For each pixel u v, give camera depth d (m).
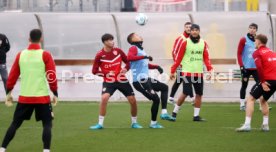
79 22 52.78
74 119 39.44
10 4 59.97
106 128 35.28
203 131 34.00
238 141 30.61
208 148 28.75
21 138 31.89
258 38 32.59
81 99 52.53
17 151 28.33
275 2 60.56
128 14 53.25
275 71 32.44
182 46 37.12
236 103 50.56
